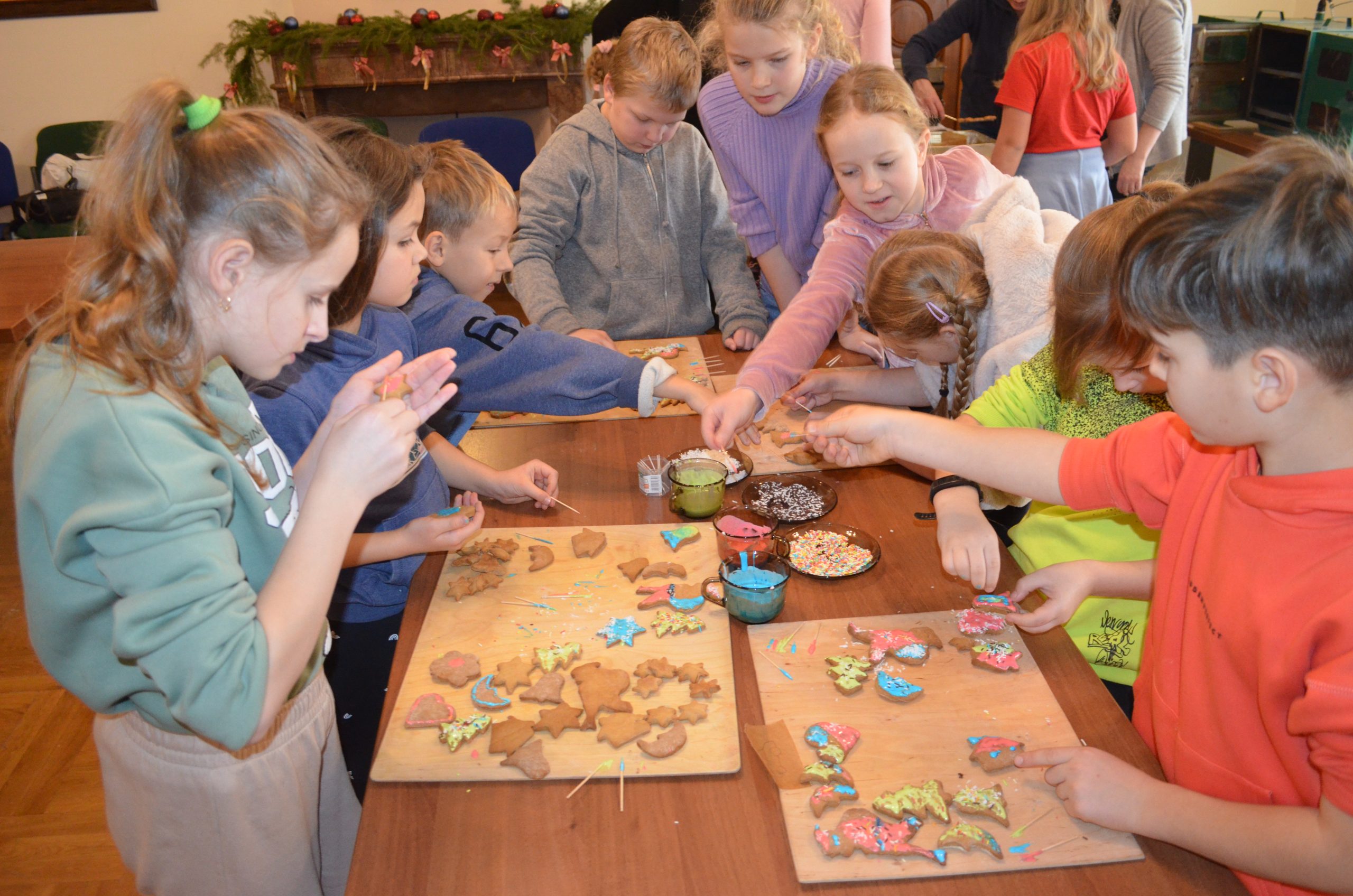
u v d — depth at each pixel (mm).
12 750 2201
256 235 843
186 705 800
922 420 1291
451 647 1145
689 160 2447
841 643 1140
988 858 857
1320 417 765
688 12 3271
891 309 1551
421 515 1467
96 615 884
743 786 943
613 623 1169
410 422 947
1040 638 1150
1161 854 862
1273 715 846
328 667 1412
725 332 2203
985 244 1604
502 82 6125
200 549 808
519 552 1338
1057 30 3246
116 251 828
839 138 1758
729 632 1160
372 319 1548
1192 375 789
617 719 1009
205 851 1061
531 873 851
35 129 5750
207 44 5758
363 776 1334
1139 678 1140
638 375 1634
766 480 1531
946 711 1030
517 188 4637
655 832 892
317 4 5855
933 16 4875
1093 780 894
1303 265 693
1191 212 748
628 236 2406
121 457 790
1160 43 3547
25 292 2480
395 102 6109
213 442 907
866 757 971
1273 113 4211
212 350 899
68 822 2008
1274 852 787
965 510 1280
